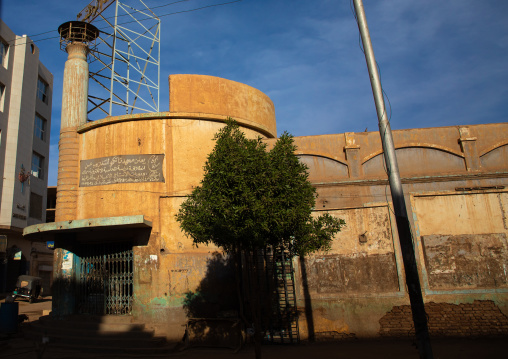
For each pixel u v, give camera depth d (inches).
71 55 568.1
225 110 518.0
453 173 457.7
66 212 498.0
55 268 495.2
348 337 426.6
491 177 451.8
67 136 528.1
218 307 445.1
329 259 450.3
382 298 429.4
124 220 430.6
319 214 461.4
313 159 485.4
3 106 1029.2
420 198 451.5
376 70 279.7
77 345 408.5
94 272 495.8
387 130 269.1
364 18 289.6
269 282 443.8
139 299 446.3
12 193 1004.6
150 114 497.4
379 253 442.6
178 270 453.7
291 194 288.4
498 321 409.4
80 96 550.9
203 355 370.3
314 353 364.8
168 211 473.7
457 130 472.4
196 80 515.2
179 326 431.2
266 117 568.4
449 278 427.2
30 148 1099.3
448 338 408.5
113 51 674.8
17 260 1037.8
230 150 297.3
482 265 427.5
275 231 284.8
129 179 486.3
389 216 448.1
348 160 476.1
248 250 309.3
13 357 364.2
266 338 428.5
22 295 843.4
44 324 481.1
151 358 363.6
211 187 293.7
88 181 505.4
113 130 508.4
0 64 1035.3
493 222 436.8
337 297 437.7
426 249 436.1
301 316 436.8
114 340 404.5
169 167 485.4
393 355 344.2
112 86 651.5
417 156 469.7
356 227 454.0
